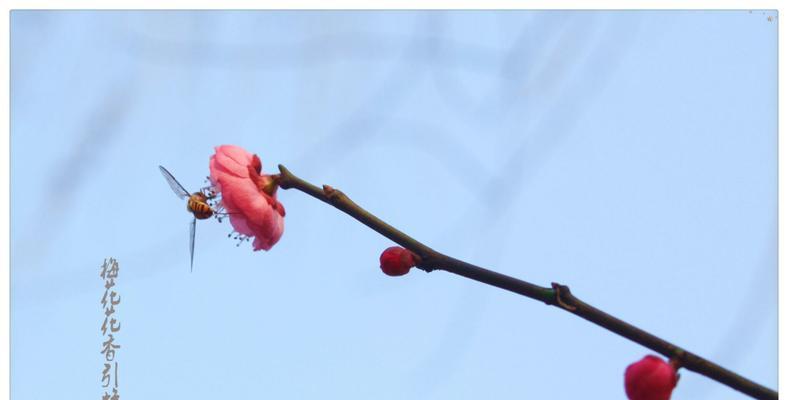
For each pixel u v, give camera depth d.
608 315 0.68
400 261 0.69
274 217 0.71
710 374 0.68
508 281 0.69
